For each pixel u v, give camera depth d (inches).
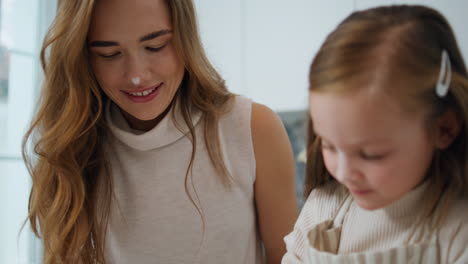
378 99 19.1
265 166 39.8
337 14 109.1
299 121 111.7
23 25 110.0
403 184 20.4
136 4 33.1
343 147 20.1
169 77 35.6
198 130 39.8
